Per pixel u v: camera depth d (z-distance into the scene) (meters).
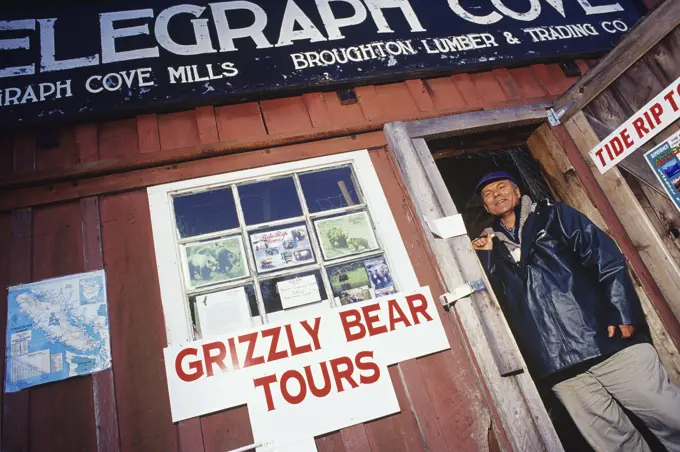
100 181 2.40
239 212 2.46
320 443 1.98
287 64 2.91
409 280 2.40
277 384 2.05
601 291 2.68
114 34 2.86
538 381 3.30
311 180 2.64
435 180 2.65
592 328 2.61
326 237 2.47
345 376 2.11
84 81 2.63
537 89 3.21
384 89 3.01
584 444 3.13
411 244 2.50
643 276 2.61
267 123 2.73
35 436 1.84
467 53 3.20
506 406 2.11
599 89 2.70
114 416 1.91
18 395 1.90
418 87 3.06
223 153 2.56
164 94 2.66
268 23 3.07
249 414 1.98
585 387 2.67
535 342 2.73
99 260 2.20
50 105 2.52
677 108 2.32
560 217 2.85
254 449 1.93
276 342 2.14
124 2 3.02
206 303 2.21
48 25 2.83
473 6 3.48
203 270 2.28
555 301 2.75
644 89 2.48
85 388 1.96
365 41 3.12
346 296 2.32
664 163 2.42
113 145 2.52
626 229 2.68
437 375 2.19
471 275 2.38
